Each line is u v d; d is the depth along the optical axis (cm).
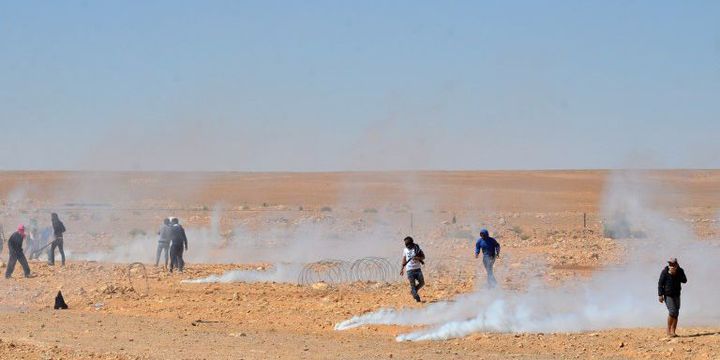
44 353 2973
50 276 5694
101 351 3105
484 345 3309
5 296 4812
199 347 3244
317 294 4653
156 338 3472
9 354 2938
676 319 3325
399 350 3212
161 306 4375
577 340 3356
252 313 4122
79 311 4303
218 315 4103
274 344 3334
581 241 8600
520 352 3167
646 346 3198
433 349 3238
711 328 3541
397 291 4712
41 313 4231
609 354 3106
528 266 6138
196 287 5003
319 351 3173
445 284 4988
